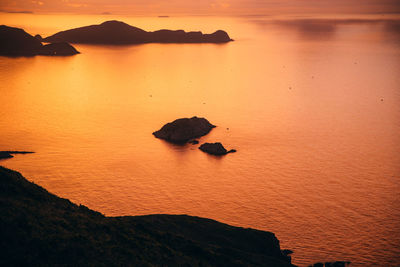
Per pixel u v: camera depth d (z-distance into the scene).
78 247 57.16
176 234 86.06
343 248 117.25
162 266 61.50
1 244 53.00
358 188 160.50
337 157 197.88
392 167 184.25
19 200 66.25
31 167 179.12
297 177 171.50
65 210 69.44
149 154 199.25
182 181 166.50
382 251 115.75
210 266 68.75
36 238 55.72
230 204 145.88
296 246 118.06
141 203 145.88
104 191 155.50
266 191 157.50
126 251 60.88
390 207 143.38
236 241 97.19
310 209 141.62
